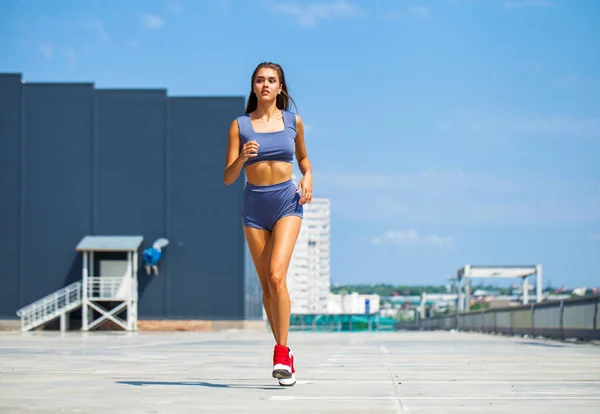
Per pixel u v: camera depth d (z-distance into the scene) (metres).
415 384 6.00
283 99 6.03
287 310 5.61
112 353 11.29
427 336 27.66
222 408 4.36
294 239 5.72
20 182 38.66
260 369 7.70
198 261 38.69
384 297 128.75
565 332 20.09
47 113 38.91
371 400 4.81
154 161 39.00
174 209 38.88
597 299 17.02
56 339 19.36
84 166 38.84
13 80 38.78
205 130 39.00
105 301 37.91
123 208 38.81
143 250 38.59
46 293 38.31
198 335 26.75
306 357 10.59
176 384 5.91
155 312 38.44
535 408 4.43
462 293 63.81
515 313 27.33
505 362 9.30
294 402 4.69
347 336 27.62
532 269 60.53
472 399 4.90
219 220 38.81
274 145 5.75
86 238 38.00
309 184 5.86
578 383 6.16
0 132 38.75
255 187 5.77
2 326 38.00
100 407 4.41
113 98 39.03
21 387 5.64
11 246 38.50
